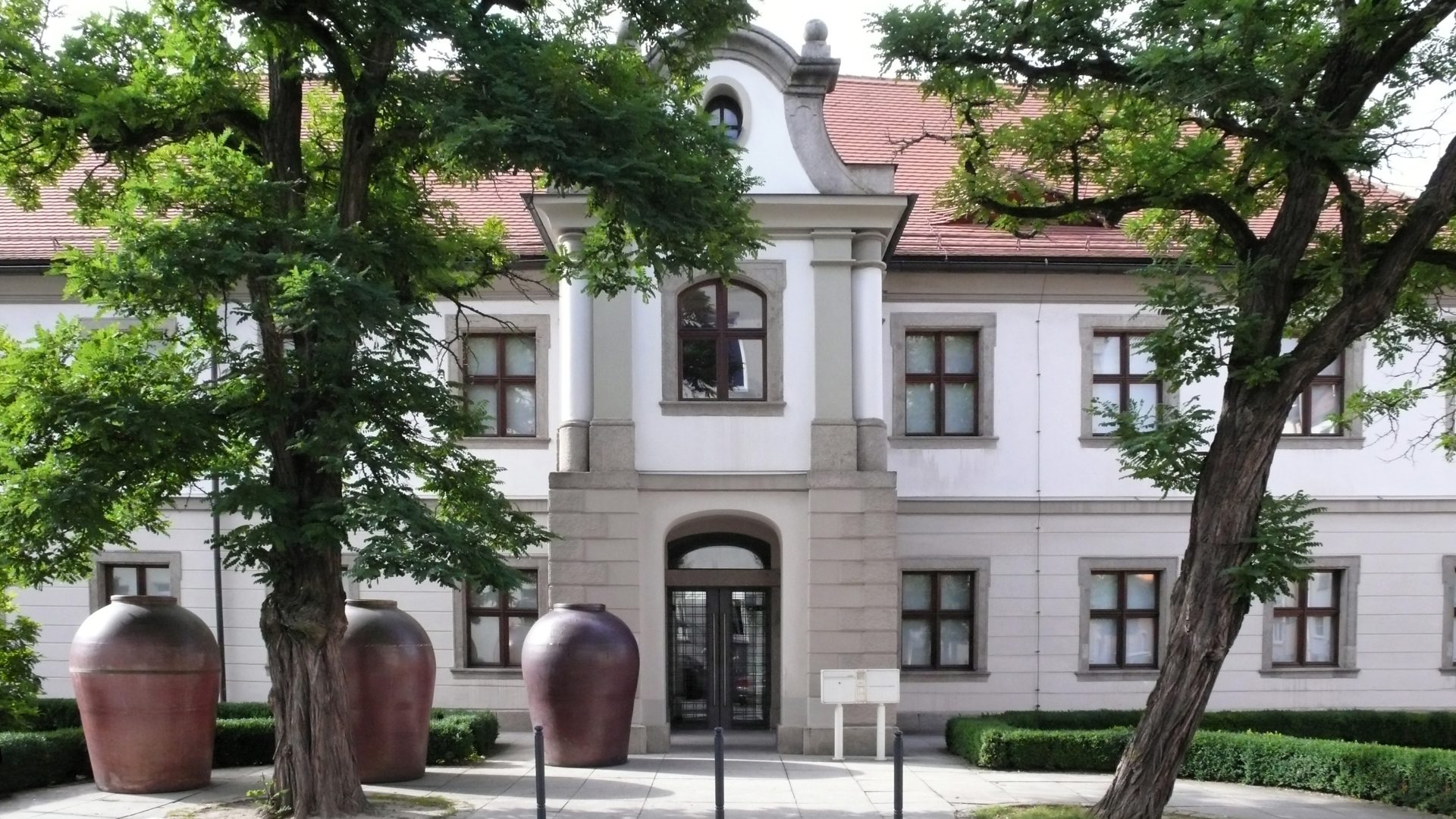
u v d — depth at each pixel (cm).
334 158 1305
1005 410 2023
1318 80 1085
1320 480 2038
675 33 1297
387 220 1273
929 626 2019
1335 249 1227
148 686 1267
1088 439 2025
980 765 1545
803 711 1662
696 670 1914
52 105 1089
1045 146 1317
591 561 1655
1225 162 1241
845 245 1712
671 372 1702
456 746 1516
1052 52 1159
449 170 1239
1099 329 2038
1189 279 1172
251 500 1042
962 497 2008
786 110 1728
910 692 1978
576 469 1677
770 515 1692
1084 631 2006
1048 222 1378
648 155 1096
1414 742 1878
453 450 1220
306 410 1103
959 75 1193
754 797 1287
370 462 1055
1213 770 1497
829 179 1720
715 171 1155
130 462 1066
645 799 1267
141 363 1136
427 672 1393
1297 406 2066
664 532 1691
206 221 1052
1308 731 1875
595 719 1495
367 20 1032
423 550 1009
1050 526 2016
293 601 1128
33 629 1389
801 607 1683
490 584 1105
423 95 1094
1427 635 2027
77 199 1255
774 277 1712
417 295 1305
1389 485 2039
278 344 1127
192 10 1095
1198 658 1122
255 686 1989
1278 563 1083
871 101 2464
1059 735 1520
